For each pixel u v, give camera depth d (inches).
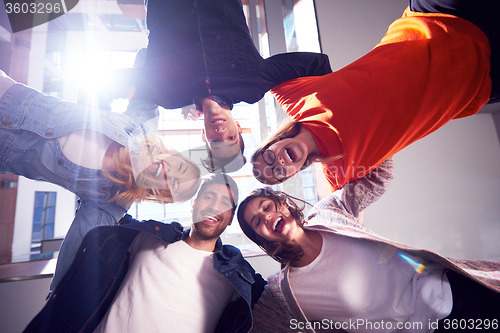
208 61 21.0
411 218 54.4
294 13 50.3
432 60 27.5
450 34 28.9
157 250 29.5
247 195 23.0
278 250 29.0
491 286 23.7
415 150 58.2
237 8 23.8
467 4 28.3
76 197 23.8
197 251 29.8
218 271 28.2
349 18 54.2
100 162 19.7
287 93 25.9
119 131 19.1
